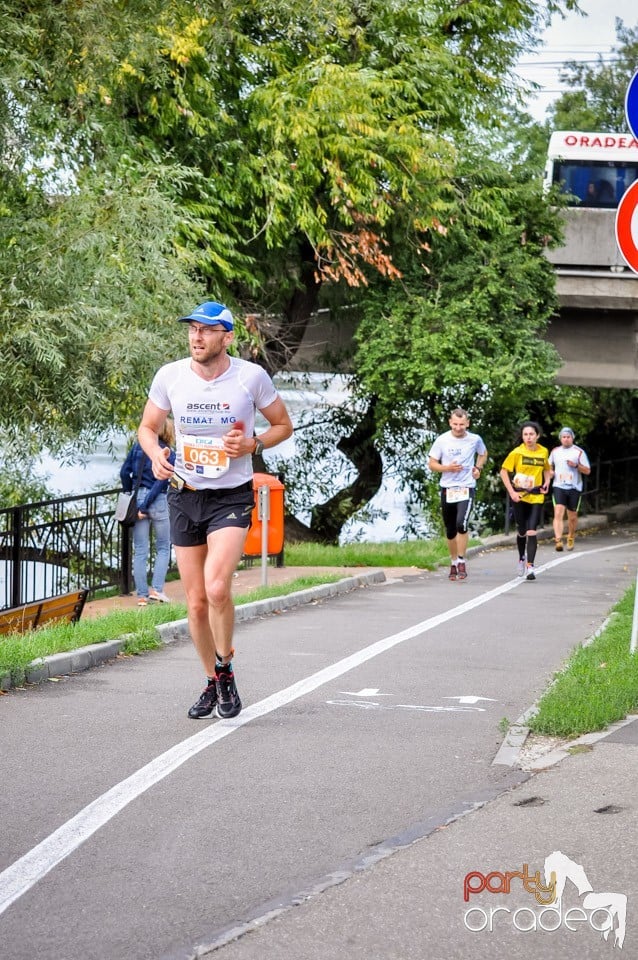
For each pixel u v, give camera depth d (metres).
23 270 16.62
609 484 40.06
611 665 9.72
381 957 4.41
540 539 30.66
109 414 17.62
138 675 9.97
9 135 16.72
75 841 5.72
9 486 24.66
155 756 7.27
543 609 15.10
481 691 9.37
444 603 15.71
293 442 34.72
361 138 24.02
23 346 15.80
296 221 24.59
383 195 25.41
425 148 25.19
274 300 28.22
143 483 15.49
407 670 10.27
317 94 23.61
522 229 29.31
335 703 8.84
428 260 29.22
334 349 31.56
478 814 6.10
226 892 5.08
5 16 16.02
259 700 8.92
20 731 7.89
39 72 16.58
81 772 6.91
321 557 21.77
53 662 9.88
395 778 6.84
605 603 15.94
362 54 26.59
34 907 4.91
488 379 27.80
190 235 21.72
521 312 29.95
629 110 9.69
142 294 17.33
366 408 33.47
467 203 28.77
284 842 5.72
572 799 6.30
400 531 33.53
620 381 34.53
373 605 15.39
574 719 7.80
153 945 4.54
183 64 21.98
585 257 32.94
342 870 5.31
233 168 23.89
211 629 8.20
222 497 7.84
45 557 15.69
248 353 25.69
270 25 24.81
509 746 7.50
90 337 16.20
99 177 18.22
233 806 6.29
